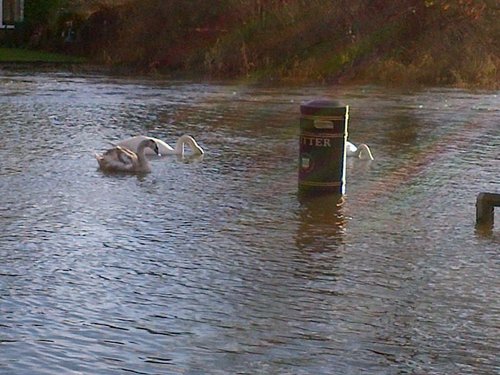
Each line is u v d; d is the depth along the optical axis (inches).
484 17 1974.7
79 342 335.3
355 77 1871.3
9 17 2891.2
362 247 470.3
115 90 1509.6
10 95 1364.4
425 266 437.7
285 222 523.5
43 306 371.9
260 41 1995.6
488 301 386.9
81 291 391.2
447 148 853.8
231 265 432.8
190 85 1665.8
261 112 1170.0
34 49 2669.8
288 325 355.3
